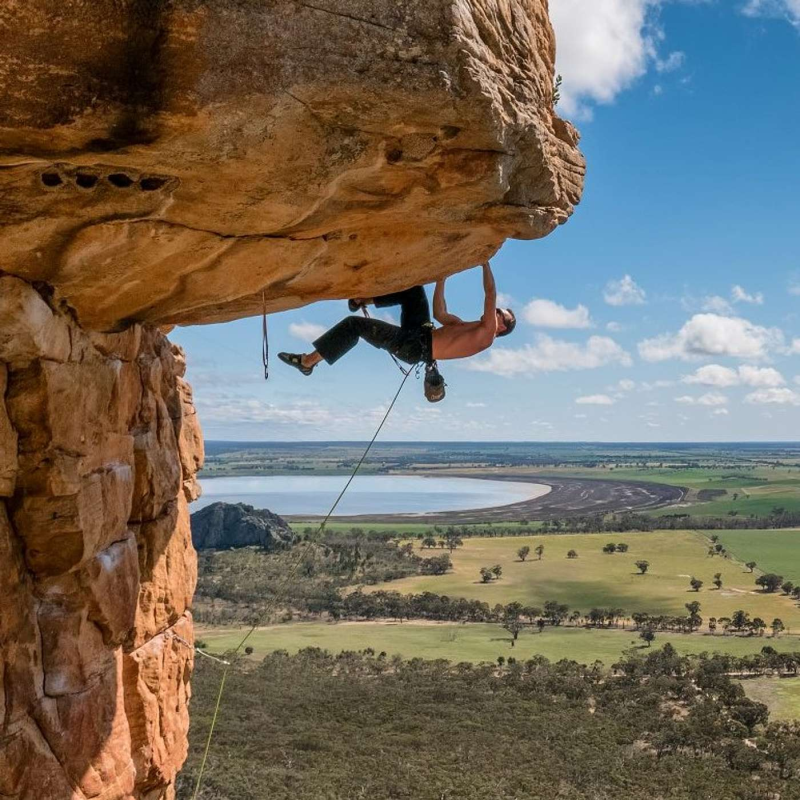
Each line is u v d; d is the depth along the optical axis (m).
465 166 4.71
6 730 4.96
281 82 3.88
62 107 3.66
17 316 4.84
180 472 7.49
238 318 6.70
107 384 5.90
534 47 5.21
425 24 4.09
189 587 7.71
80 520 5.37
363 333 6.81
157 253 4.91
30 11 3.46
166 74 3.70
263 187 4.38
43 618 5.36
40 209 4.40
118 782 5.92
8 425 5.05
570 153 5.99
